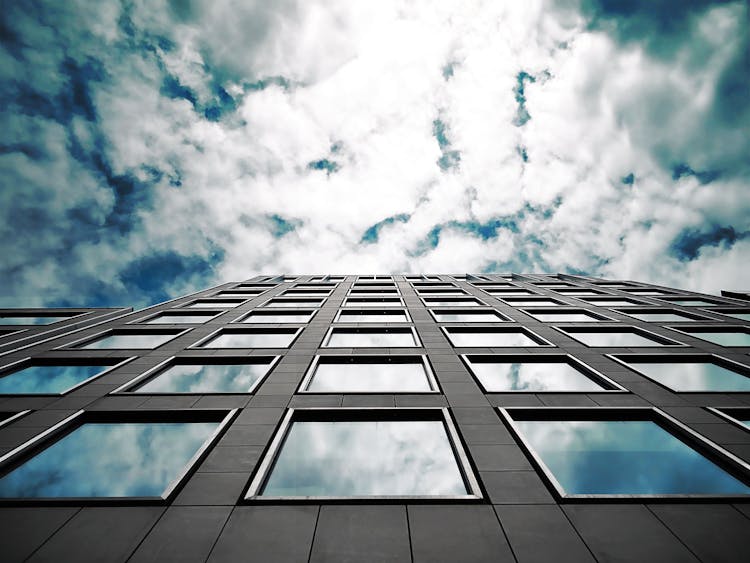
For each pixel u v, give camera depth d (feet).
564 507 22.24
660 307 78.84
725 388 39.58
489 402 35.47
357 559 18.98
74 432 31.24
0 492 24.06
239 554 19.19
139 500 22.67
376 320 71.92
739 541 19.83
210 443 28.50
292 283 117.80
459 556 19.13
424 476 25.98
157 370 45.03
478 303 84.79
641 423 32.35
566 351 50.24
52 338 57.82
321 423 32.99
